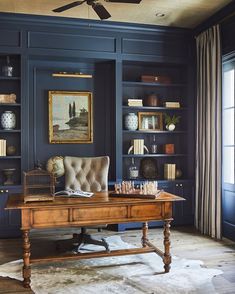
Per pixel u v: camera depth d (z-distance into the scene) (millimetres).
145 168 5102
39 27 4488
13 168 4703
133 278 3000
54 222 2820
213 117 4367
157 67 5254
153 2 3973
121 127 4801
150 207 3045
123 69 5117
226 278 3000
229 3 4016
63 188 4531
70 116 4867
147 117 5133
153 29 4812
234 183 4203
